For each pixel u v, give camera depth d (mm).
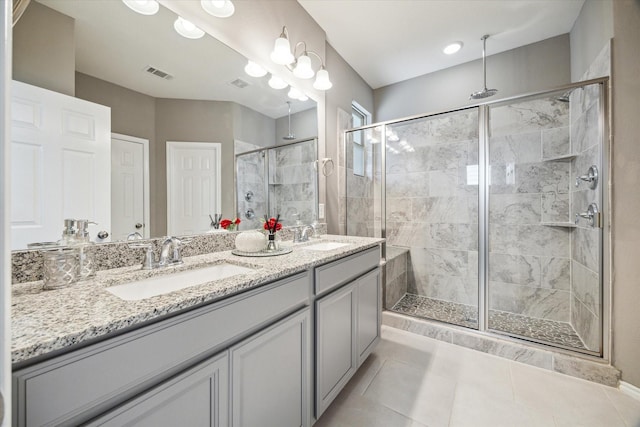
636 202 1517
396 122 2584
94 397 560
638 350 1510
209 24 1432
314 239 2064
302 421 1178
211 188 1496
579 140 2045
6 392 324
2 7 335
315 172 2307
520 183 2449
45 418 497
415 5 2047
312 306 1266
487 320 2127
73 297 731
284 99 1961
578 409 1406
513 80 2609
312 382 1266
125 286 925
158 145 1270
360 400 1487
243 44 1620
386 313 2477
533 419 1346
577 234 2125
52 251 848
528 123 2410
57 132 945
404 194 3039
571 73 2340
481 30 2342
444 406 1438
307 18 2125
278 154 1934
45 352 480
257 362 954
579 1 1998
